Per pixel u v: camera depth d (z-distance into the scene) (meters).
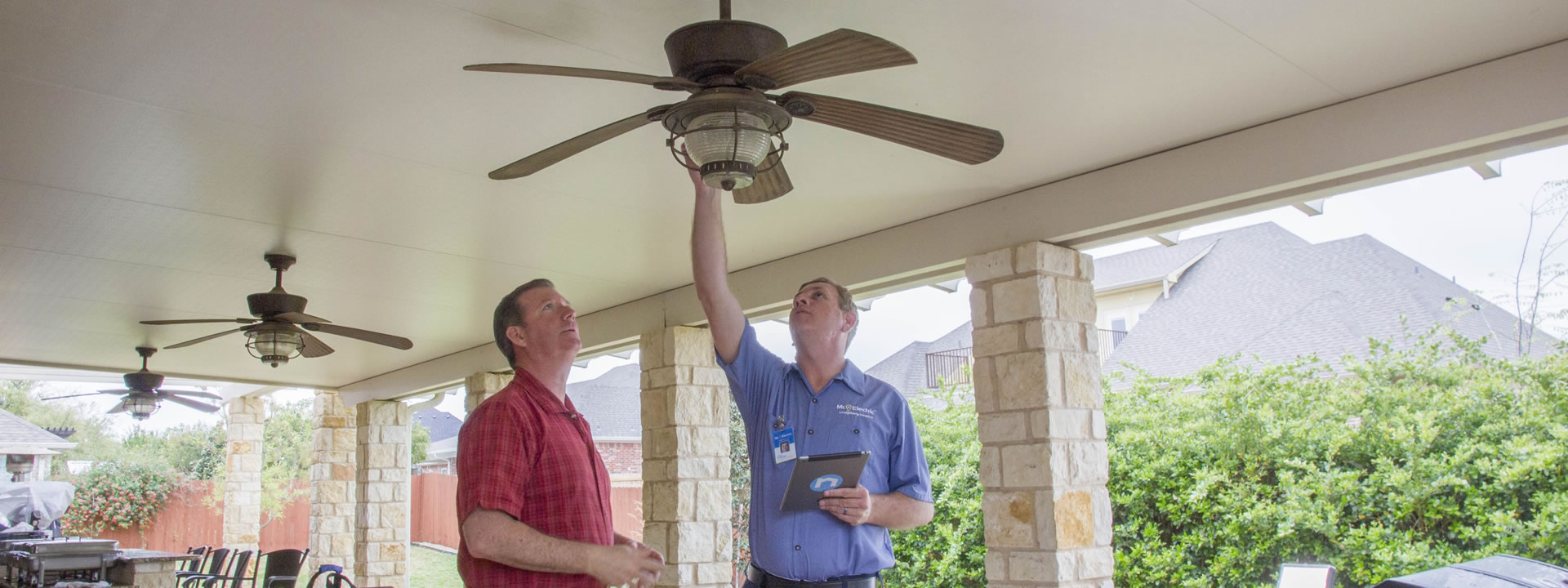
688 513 6.02
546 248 5.46
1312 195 3.74
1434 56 3.16
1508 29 2.98
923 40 2.99
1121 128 3.74
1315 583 3.08
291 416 28.44
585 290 6.54
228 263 5.68
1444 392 6.66
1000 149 2.49
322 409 11.45
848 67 2.14
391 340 5.64
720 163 2.38
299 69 3.12
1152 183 4.02
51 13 2.71
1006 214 4.54
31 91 3.24
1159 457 7.34
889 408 2.77
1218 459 7.00
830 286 2.77
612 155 3.98
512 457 2.16
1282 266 13.63
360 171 4.11
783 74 2.23
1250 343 12.41
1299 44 3.05
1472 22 2.93
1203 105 3.54
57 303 6.73
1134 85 3.34
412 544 17.41
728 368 2.80
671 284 6.40
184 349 8.70
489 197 4.51
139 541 15.30
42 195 4.37
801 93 2.35
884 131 2.53
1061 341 4.32
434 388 9.72
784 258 5.75
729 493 6.28
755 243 5.37
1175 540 7.06
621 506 13.19
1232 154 3.79
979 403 4.44
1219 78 3.30
